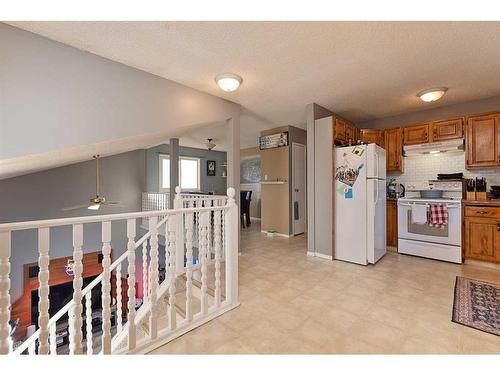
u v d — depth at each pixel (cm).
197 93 301
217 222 210
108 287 137
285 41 198
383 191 343
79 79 216
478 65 239
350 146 323
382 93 314
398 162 388
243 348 153
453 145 332
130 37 195
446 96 324
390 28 180
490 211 286
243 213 639
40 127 200
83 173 547
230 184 349
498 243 281
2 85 185
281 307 204
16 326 407
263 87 294
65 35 194
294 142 507
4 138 186
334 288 240
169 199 506
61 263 495
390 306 202
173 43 202
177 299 233
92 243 531
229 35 190
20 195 463
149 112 259
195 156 737
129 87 245
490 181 326
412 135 374
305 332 169
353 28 180
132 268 149
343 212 328
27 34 192
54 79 205
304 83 282
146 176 655
